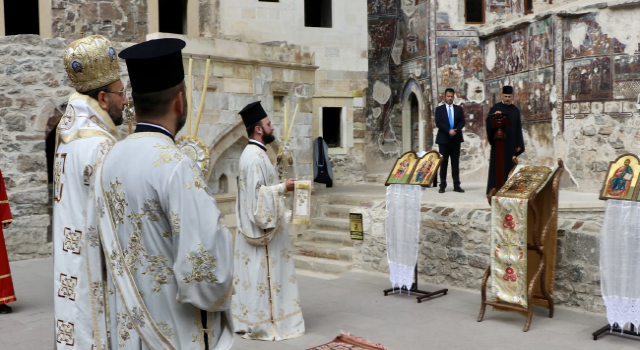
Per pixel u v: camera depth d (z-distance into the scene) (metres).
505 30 14.39
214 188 10.20
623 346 5.10
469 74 15.59
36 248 9.73
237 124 10.09
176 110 2.44
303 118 11.41
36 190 9.70
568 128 12.55
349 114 15.02
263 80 10.55
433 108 16.08
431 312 6.34
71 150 3.01
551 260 6.04
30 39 9.61
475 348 5.11
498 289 5.88
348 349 5.03
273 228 5.59
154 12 12.85
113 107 3.20
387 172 17.08
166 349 2.27
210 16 13.40
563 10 12.38
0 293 6.33
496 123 8.84
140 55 2.31
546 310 6.26
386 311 6.43
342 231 10.12
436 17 15.81
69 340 2.91
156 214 2.23
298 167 11.30
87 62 3.07
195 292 2.19
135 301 2.28
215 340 2.39
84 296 2.90
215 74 9.74
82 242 2.92
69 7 11.95
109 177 2.35
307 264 9.16
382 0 18.66
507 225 5.80
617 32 11.55
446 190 10.91
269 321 5.59
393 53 18.62
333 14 14.65
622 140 11.57
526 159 13.86
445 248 7.54
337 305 6.74
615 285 5.27
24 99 9.58
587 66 12.08
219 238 2.21
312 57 11.54
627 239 5.17
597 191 11.92
